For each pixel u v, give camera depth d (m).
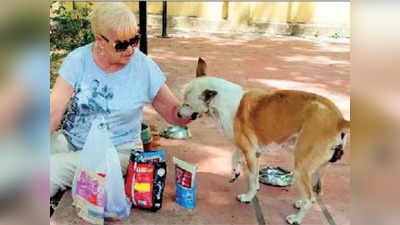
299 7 11.06
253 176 2.89
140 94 2.92
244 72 7.02
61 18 5.27
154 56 8.09
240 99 2.83
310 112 2.65
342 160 3.64
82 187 2.62
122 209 2.66
